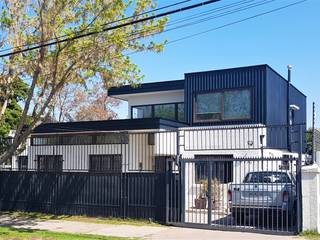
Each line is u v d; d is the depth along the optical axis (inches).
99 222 663.1
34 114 632.4
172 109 1158.3
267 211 574.6
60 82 613.3
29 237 542.0
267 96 993.5
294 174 614.2
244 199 591.5
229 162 679.7
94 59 628.1
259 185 585.3
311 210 541.3
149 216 659.4
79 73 644.1
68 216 720.3
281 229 559.8
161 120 944.3
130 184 679.1
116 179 692.1
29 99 613.0
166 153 952.3
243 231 572.1
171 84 1130.0
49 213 746.8
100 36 617.6
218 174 663.8
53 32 603.2
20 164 954.7
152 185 661.3
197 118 1053.8
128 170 886.4
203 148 952.3
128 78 661.9
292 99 1227.2
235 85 1021.2
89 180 716.7
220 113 1028.5
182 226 618.5
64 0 597.9
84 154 1001.5
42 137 1055.6
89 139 1014.4
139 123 951.6
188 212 644.1
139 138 965.8
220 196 668.7
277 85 1077.1
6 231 585.3
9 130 1100.5
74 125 1011.3
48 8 601.0
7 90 670.5
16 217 723.4
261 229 565.0
